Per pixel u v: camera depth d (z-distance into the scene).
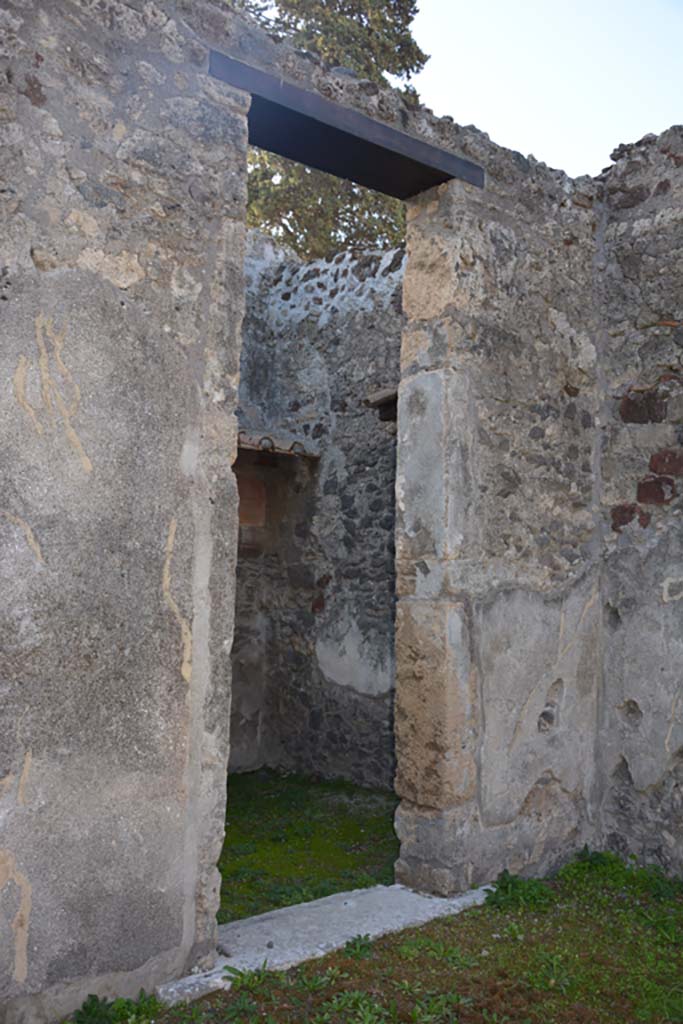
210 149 3.12
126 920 2.80
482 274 4.06
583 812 4.41
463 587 3.88
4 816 2.56
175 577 2.95
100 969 2.74
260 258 7.82
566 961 3.29
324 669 7.06
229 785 6.87
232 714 7.32
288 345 7.59
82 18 2.83
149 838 2.86
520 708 4.12
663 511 4.32
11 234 2.64
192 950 2.98
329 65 3.59
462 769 3.84
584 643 4.43
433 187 4.06
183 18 3.12
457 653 3.84
